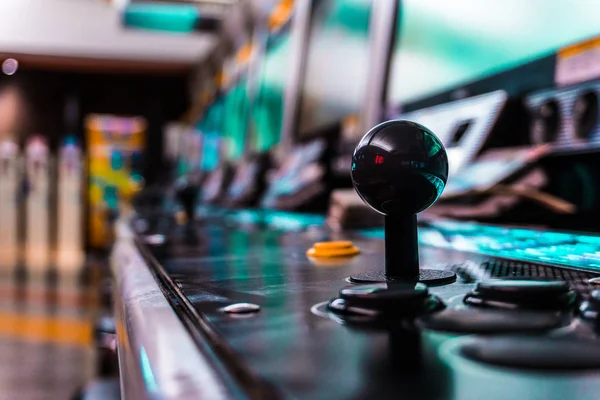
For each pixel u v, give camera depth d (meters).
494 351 0.17
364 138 0.28
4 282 3.48
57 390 1.52
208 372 0.17
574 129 0.48
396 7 0.85
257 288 0.27
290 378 0.16
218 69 2.58
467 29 0.67
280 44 1.58
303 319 0.21
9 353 1.91
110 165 4.48
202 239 0.56
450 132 0.62
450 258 0.36
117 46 3.55
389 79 0.86
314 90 1.25
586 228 0.46
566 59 0.50
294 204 0.96
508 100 0.56
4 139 4.30
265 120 1.67
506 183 0.50
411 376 0.16
